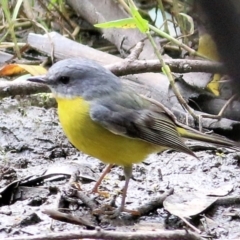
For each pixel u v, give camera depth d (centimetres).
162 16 1475
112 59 1273
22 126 1117
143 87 1219
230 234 748
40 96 1222
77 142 805
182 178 938
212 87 1234
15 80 1207
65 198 818
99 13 1466
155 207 804
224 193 861
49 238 588
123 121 790
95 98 795
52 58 1311
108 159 811
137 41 1393
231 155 1027
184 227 765
